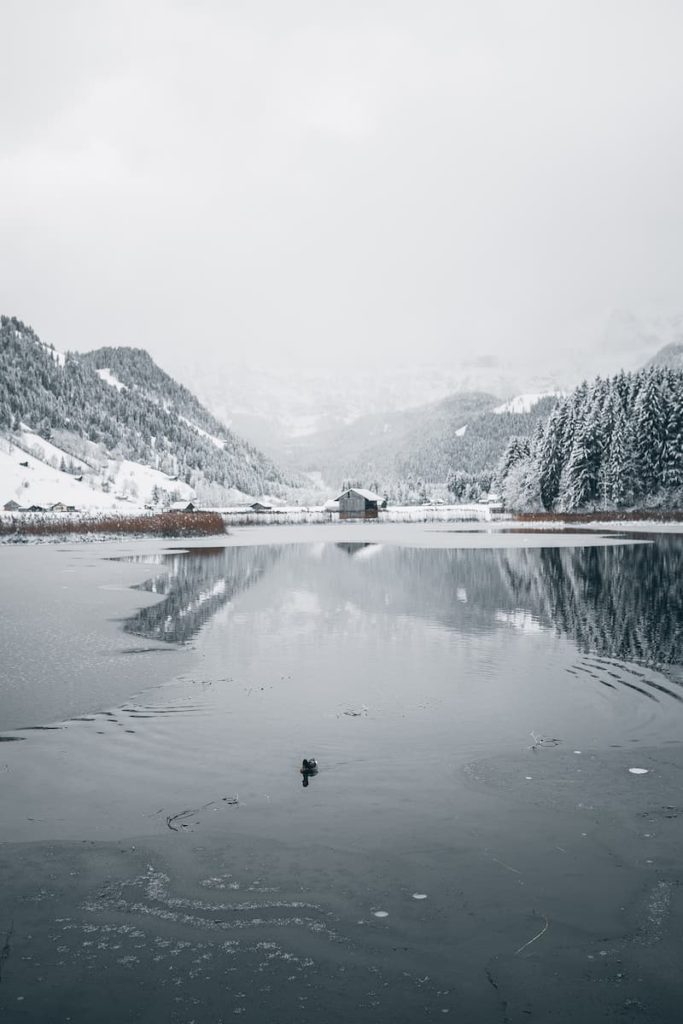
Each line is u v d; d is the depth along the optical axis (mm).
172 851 8055
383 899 7023
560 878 7371
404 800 9375
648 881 7289
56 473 180375
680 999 5562
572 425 118812
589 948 6219
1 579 37406
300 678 16000
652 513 101875
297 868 7648
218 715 13227
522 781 9984
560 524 107375
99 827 8695
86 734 12141
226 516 134625
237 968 5996
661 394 105500
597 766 10547
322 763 10750
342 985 5758
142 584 35094
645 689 14922
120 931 6555
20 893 7223
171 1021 5367
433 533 91375
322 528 114500
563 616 24422
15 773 10430
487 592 31078
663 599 28422
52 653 18656
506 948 6227
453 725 12570
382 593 31047
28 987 5770
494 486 183000
